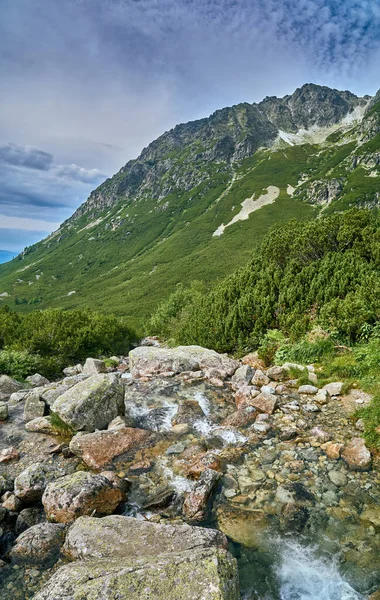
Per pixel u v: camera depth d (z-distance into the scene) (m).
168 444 8.10
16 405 11.64
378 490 5.97
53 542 5.16
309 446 7.45
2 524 5.74
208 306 21.94
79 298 150.25
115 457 7.60
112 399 9.55
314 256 20.61
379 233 17.81
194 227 189.38
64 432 9.05
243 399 10.39
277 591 4.34
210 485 6.08
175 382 12.64
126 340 31.23
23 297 171.50
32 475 6.62
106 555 4.46
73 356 23.70
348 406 9.00
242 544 5.06
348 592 4.29
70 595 3.43
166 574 3.62
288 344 13.65
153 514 5.86
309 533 5.20
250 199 199.50
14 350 19.97
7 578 4.60
